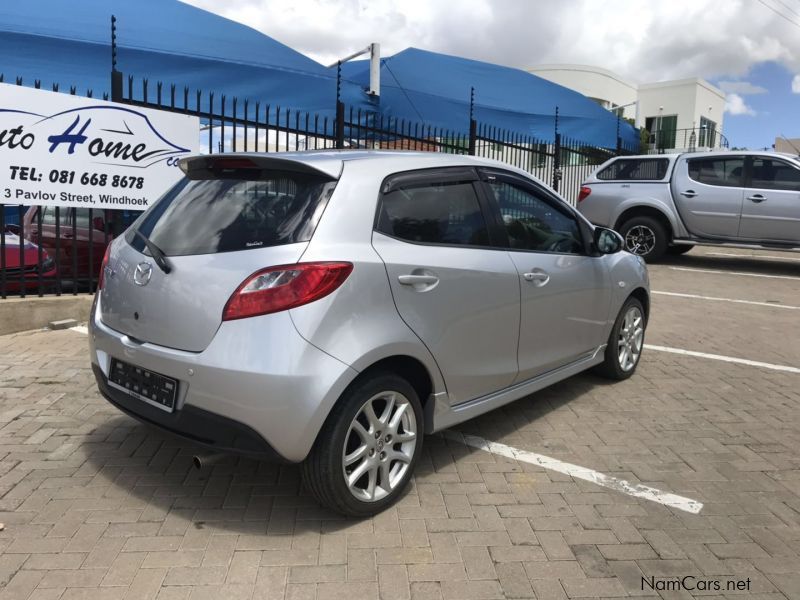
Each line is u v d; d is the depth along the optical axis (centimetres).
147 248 319
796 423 453
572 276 438
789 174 1062
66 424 418
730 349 648
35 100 598
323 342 279
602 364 523
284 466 370
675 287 995
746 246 1100
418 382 342
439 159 369
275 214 300
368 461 308
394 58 1053
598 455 394
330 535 300
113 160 655
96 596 254
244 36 827
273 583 264
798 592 268
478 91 1167
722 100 3600
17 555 278
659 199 1156
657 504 336
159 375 299
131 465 364
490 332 366
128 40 751
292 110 893
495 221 386
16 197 601
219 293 282
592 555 290
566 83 2898
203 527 304
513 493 344
